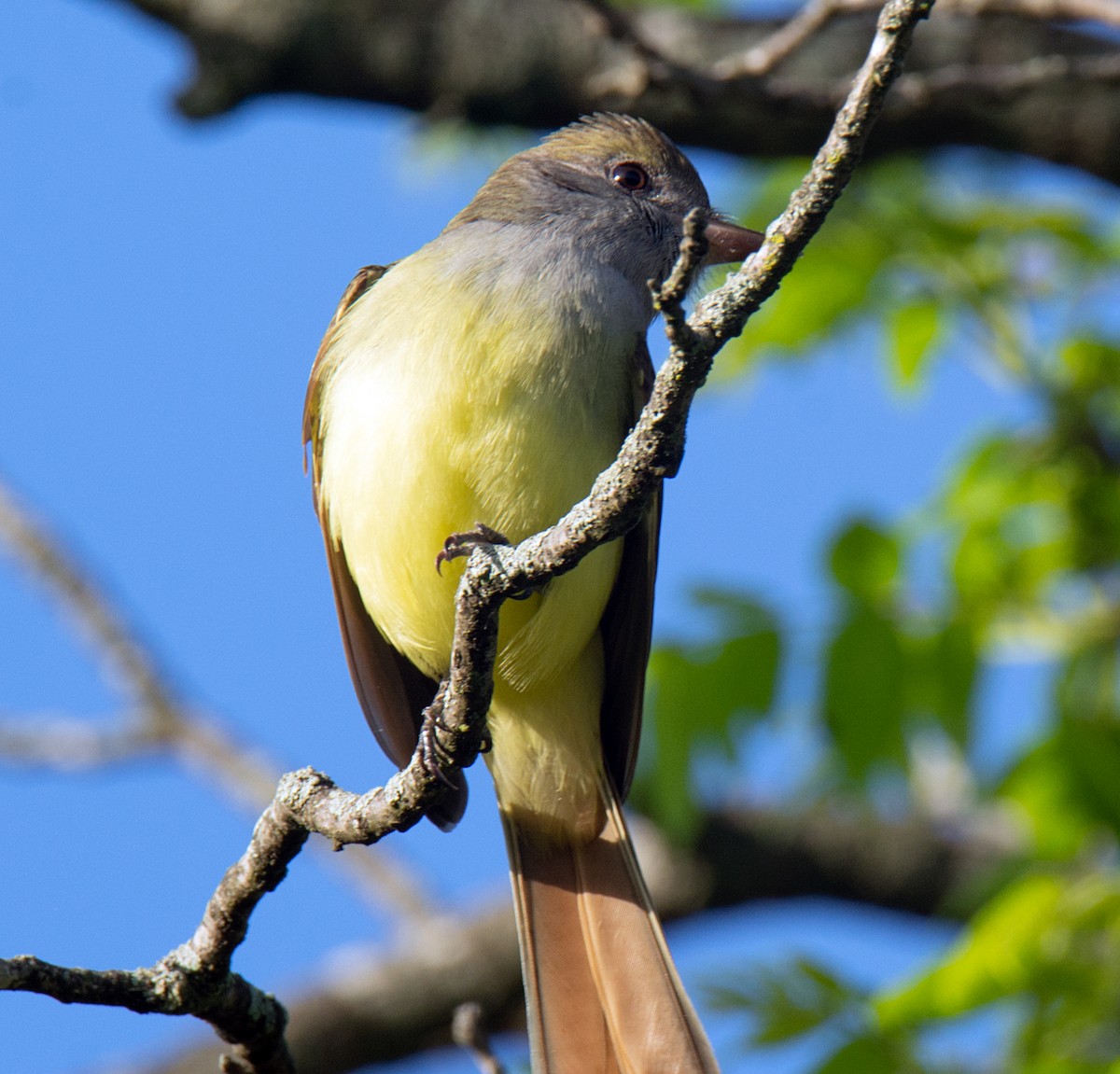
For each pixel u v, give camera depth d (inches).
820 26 386.9
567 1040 323.0
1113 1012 356.8
